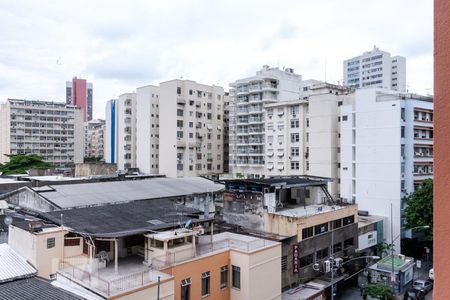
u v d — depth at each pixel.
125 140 87.94
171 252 19.88
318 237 31.50
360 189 49.16
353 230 36.19
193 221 22.97
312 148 57.66
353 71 134.75
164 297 17.77
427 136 49.16
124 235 18.98
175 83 74.62
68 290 14.76
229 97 81.88
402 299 33.03
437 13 2.04
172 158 74.56
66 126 113.31
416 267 40.81
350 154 50.44
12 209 30.19
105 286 16.67
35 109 108.44
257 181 32.91
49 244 19.19
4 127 108.94
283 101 67.12
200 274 20.89
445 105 1.97
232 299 22.56
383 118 47.22
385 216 46.56
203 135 78.88
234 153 75.25
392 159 46.41
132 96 88.38
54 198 29.28
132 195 32.72
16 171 76.69
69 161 113.50
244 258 22.19
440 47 2.01
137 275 17.88
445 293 1.95
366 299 31.59
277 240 27.64
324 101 56.12
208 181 41.28
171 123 74.94
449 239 1.95
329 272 31.56
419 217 41.28
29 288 14.59
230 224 32.75
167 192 34.84
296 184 33.66
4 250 20.64
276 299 24.12
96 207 25.47
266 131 67.69
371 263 37.84
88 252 19.80
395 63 126.88
